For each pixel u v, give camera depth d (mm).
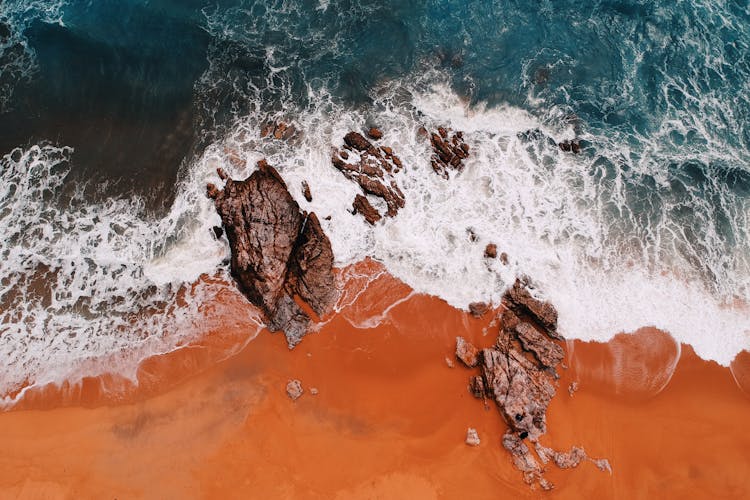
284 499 16266
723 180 23344
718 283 20938
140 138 22500
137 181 21578
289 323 18594
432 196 21719
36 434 16859
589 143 23781
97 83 23531
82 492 16156
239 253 18625
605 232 21641
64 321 18875
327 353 18375
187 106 23328
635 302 20203
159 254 20203
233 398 17656
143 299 19297
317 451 16984
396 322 19078
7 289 19203
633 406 18391
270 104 23562
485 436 17469
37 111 22703
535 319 19406
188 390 17750
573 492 16922
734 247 21844
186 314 19016
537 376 18281
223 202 19531
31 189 21094
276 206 19391
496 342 18922
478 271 20250
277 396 17734
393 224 20984
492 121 23906
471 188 22078
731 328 19984
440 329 19094
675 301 20359
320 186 21391
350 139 22391
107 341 18547
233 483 16422
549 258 20781
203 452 16812
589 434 17797
